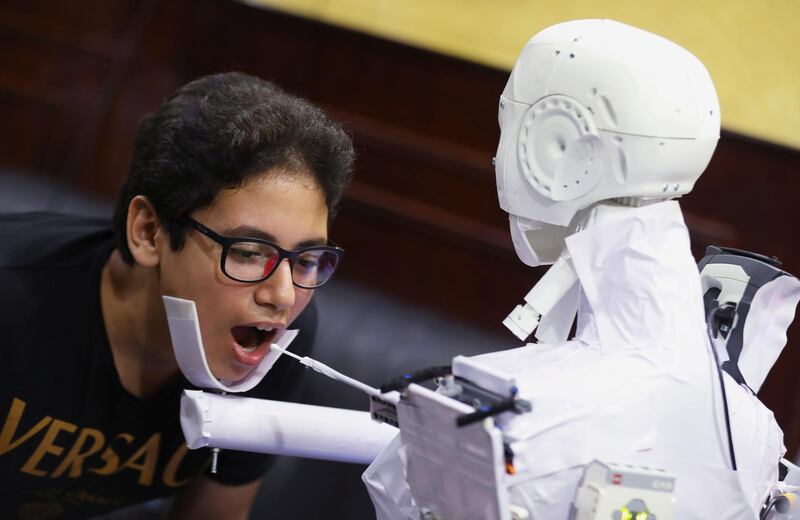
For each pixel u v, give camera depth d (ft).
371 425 11.35
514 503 8.05
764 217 25.04
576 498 8.00
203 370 11.23
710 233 25.50
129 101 33.17
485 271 28.60
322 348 21.81
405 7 29.30
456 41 28.37
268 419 10.81
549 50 9.13
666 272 8.86
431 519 8.29
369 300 23.00
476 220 28.66
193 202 11.02
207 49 32.17
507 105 9.49
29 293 13.01
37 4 34.04
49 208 28.40
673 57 9.02
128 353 13.26
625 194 8.87
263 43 31.24
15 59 34.14
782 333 10.23
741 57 25.63
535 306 9.29
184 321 10.97
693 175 9.16
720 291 10.21
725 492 8.65
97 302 13.10
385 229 29.73
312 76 30.55
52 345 13.07
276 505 19.75
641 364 8.63
